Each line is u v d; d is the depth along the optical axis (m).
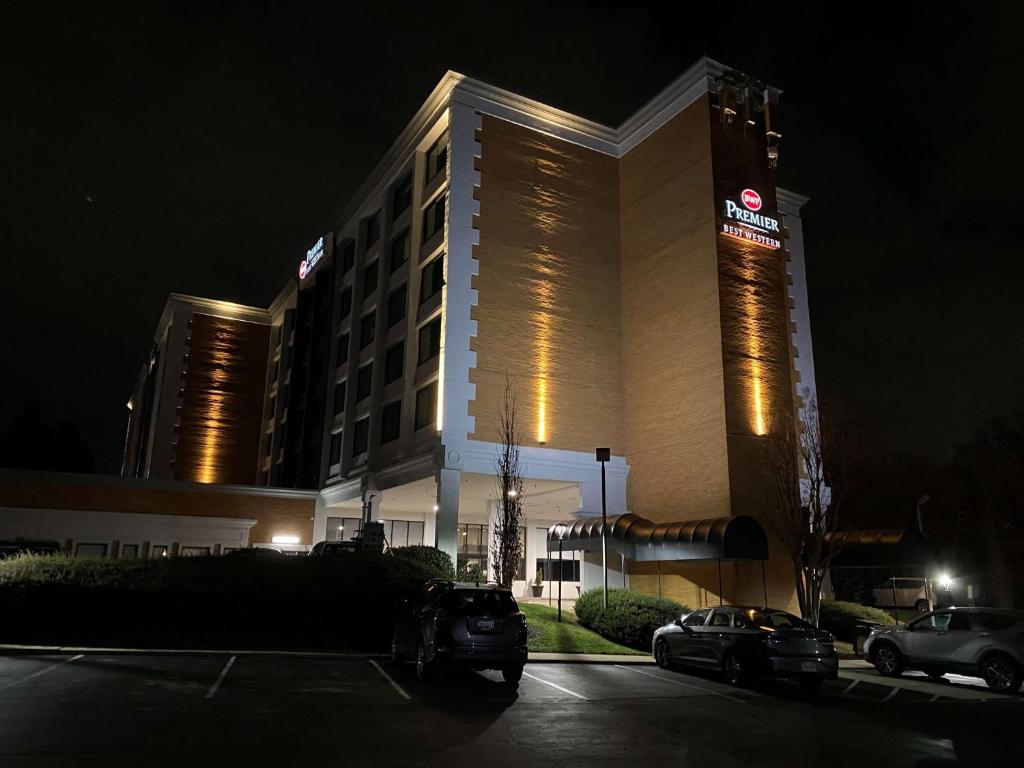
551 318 30.55
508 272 30.00
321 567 20.28
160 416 54.44
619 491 30.12
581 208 32.44
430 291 31.44
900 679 18.33
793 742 10.30
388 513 41.16
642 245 31.83
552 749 9.27
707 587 25.98
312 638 18.59
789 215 35.19
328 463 40.12
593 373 31.00
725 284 27.95
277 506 37.69
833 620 25.55
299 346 48.75
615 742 9.84
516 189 31.03
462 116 30.66
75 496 32.94
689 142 30.25
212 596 18.56
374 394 34.88
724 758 9.20
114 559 19.62
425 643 14.16
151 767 7.73
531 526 39.53
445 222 29.89
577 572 39.72
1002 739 10.87
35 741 8.59
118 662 15.13
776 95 31.47
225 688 12.66
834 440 27.05
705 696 14.03
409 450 30.70
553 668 16.92
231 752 8.47
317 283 46.56
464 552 41.16
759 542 23.52
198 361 56.53
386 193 37.62
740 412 26.95
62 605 17.72
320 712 10.98
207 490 35.94
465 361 28.38
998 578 42.03
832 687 16.30
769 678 15.73
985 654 16.66
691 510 27.27
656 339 30.23
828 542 24.78
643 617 20.62
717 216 28.48
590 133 33.53
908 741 10.61
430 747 9.11
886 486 47.19
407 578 20.36
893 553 26.67
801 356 33.31
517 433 28.69
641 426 30.34
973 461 44.78
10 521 31.36
